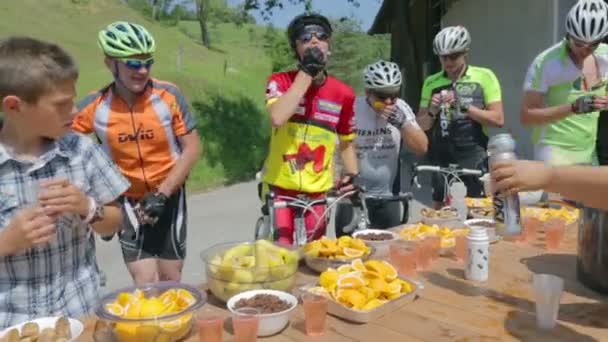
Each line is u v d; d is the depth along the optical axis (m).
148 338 1.56
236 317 1.58
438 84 4.02
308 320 1.64
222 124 13.00
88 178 2.00
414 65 12.74
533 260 2.32
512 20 8.85
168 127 2.93
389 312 1.79
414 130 3.31
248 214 7.47
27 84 1.65
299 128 2.84
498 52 9.30
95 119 2.87
